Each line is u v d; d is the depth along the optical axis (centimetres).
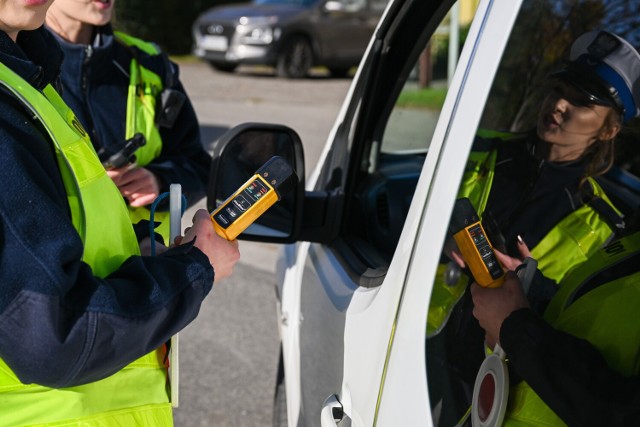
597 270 156
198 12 1720
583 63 184
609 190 180
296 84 1266
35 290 123
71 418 142
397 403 139
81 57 243
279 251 293
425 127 267
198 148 272
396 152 245
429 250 139
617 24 183
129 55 257
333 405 171
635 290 148
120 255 145
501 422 143
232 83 1251
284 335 250
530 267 159
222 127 917
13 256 124
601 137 181
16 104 131
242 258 562
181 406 386
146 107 255
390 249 214
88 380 134
